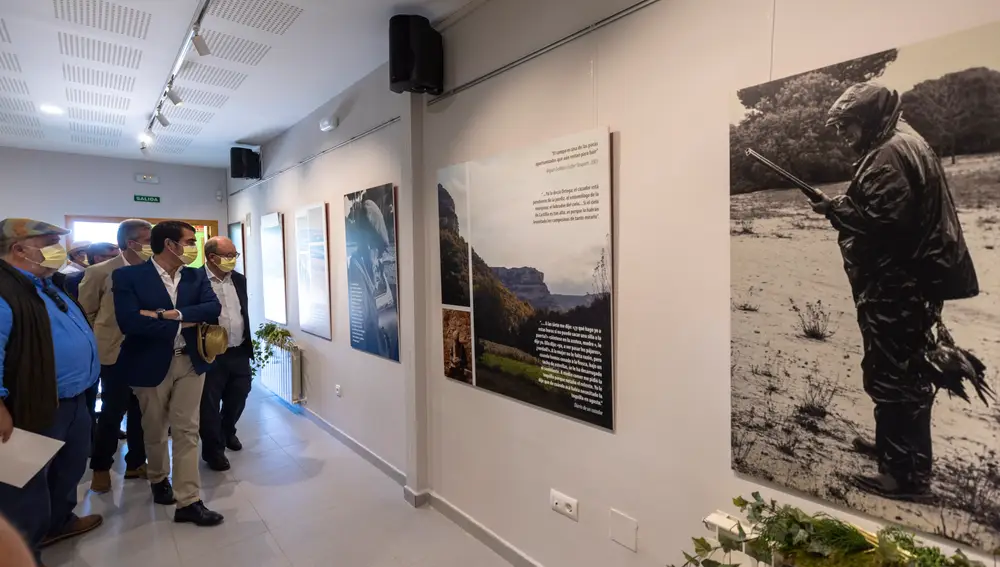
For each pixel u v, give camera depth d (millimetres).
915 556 1003
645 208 1585
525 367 2029
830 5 1163
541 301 1937
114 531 2434
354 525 2498
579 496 1864
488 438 2273
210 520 2484
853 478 1168
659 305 1562
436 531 2439
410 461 2723
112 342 2746
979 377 993
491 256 2158
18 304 1758
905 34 1059
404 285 2709
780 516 1194
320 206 3686
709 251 1426
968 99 982
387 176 2926
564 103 1831
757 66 1296
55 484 2123
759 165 1289
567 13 1804
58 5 2201
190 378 2486
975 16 970
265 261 4824
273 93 3402
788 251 1248
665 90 1510
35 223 1896
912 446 1081
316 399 4012
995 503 983
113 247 3398
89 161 5270
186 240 2445
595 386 1761
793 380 1254
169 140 4656
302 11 2291
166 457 2693
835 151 1162
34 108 3637
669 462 1562
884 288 1104
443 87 2426
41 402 1803
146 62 2840
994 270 968
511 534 2188
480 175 2191
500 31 2096
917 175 1052
